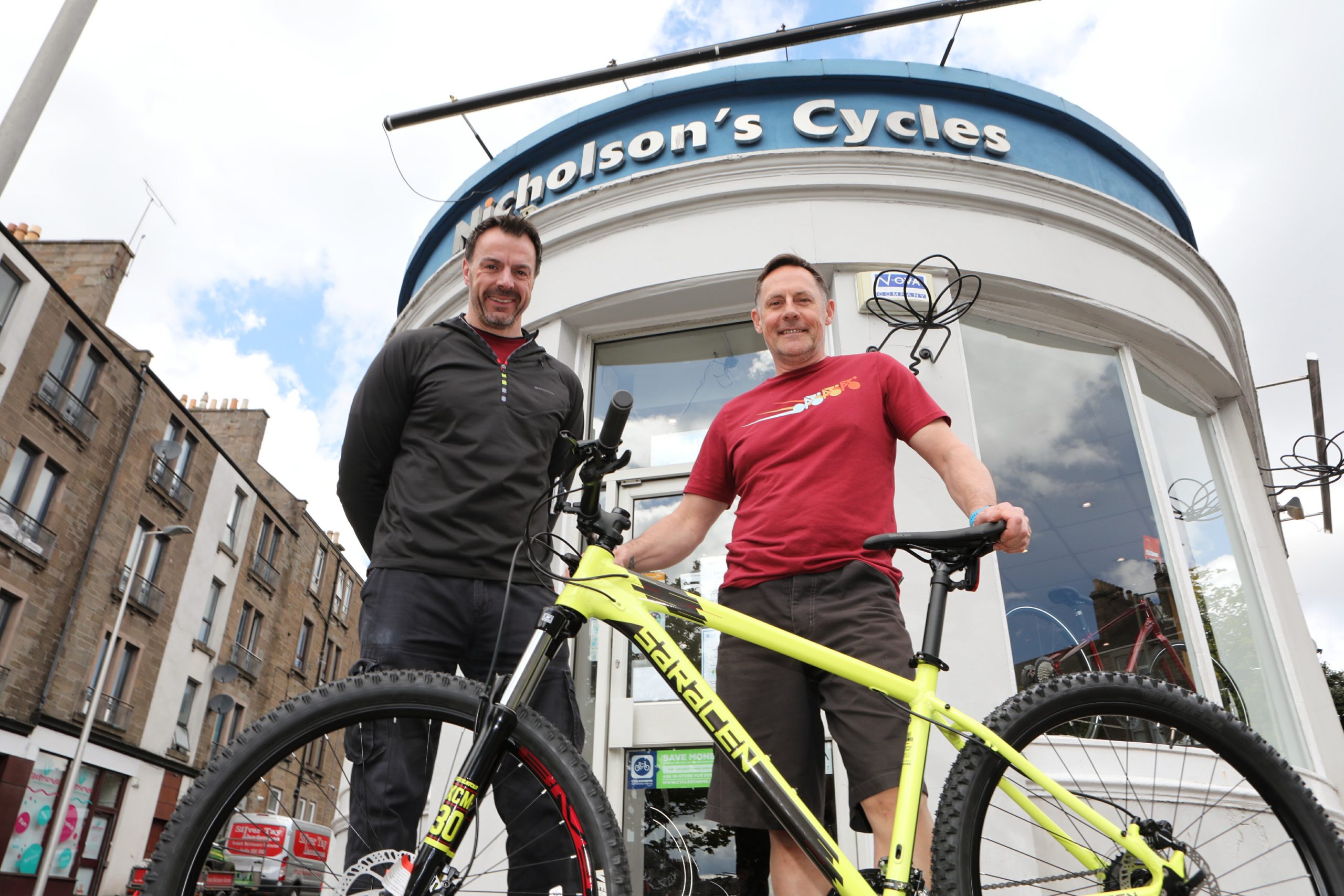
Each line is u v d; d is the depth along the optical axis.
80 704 14.88
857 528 1.81
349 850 1.45
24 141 3.92
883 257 3.79
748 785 1.61
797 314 2.12
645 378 4.16
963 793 1.39
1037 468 3.79
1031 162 4.16
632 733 3.37
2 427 13.45
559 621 1.47
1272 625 3.98
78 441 15.10
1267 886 1.51
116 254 17.61
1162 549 3.79
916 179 3.94
